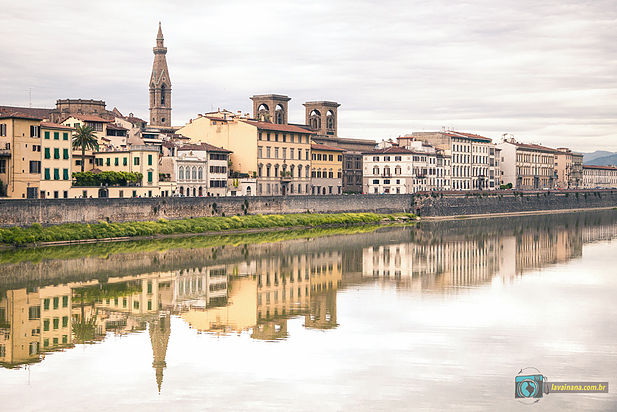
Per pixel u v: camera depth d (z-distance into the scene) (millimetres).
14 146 137625
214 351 63469
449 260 119125
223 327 72000
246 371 58031
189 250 127938
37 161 142375
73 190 150750
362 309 79562
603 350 62719
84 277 98062
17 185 138250
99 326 72312
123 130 186625
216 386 54719
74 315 76625
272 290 91188
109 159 171375
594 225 195875
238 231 164250
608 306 80188
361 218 198125
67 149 149750
